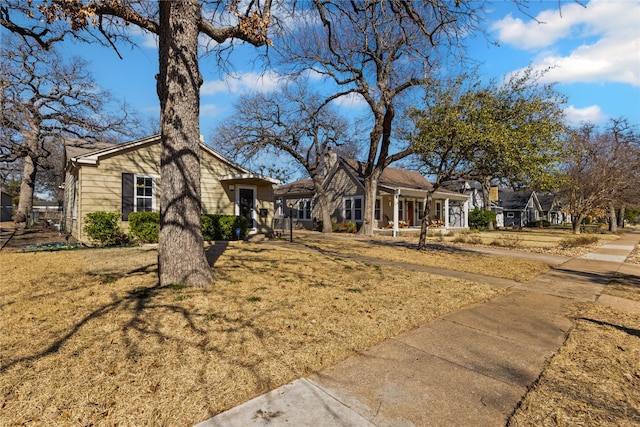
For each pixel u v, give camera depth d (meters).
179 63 5.49
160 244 5.60
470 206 42.97
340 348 3.38
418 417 2.33
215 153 13.58
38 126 21.80
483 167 10.15
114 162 11.27
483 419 2.33
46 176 36.84
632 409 2.50
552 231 29.91
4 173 27.36
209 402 2.42
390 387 2.71
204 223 12.27
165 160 5.54
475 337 3.85
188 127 5.57
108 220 10.53
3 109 15.55
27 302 4.50
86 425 2.14
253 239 14.17
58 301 4.56
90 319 3.87
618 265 10.12
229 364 2.96
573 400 2.60
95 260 7.88
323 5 9.32
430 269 8.39
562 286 6.88
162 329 3.63
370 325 4.03
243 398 2.51
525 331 4.09
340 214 24.98
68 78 21.08
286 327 3.84
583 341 3.79
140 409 2.31
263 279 6.18
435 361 3.20
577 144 23.84
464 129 9.32
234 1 6.25
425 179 29.95
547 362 3.23
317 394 2.58
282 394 2.57
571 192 25.09
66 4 5.55
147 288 5.26
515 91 9.84
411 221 26.84
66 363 2.87
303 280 6.29
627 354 3.46
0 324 3.71
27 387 2.51
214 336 3.51
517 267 9.02
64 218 17.98
